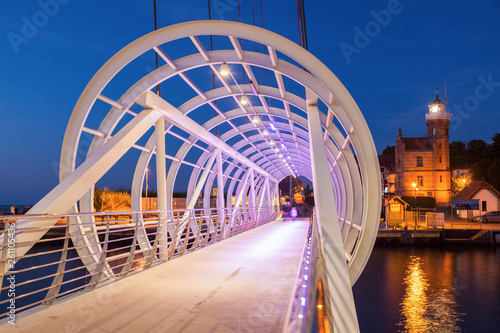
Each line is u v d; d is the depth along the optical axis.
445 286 29.34
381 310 24.22
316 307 1.83
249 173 27.61
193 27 10.48
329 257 6.57
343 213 21.48
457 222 58.56
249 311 6.21
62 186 8.77
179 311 6.21
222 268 10.36
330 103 11.43
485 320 22.23
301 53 10.35
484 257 39.75
